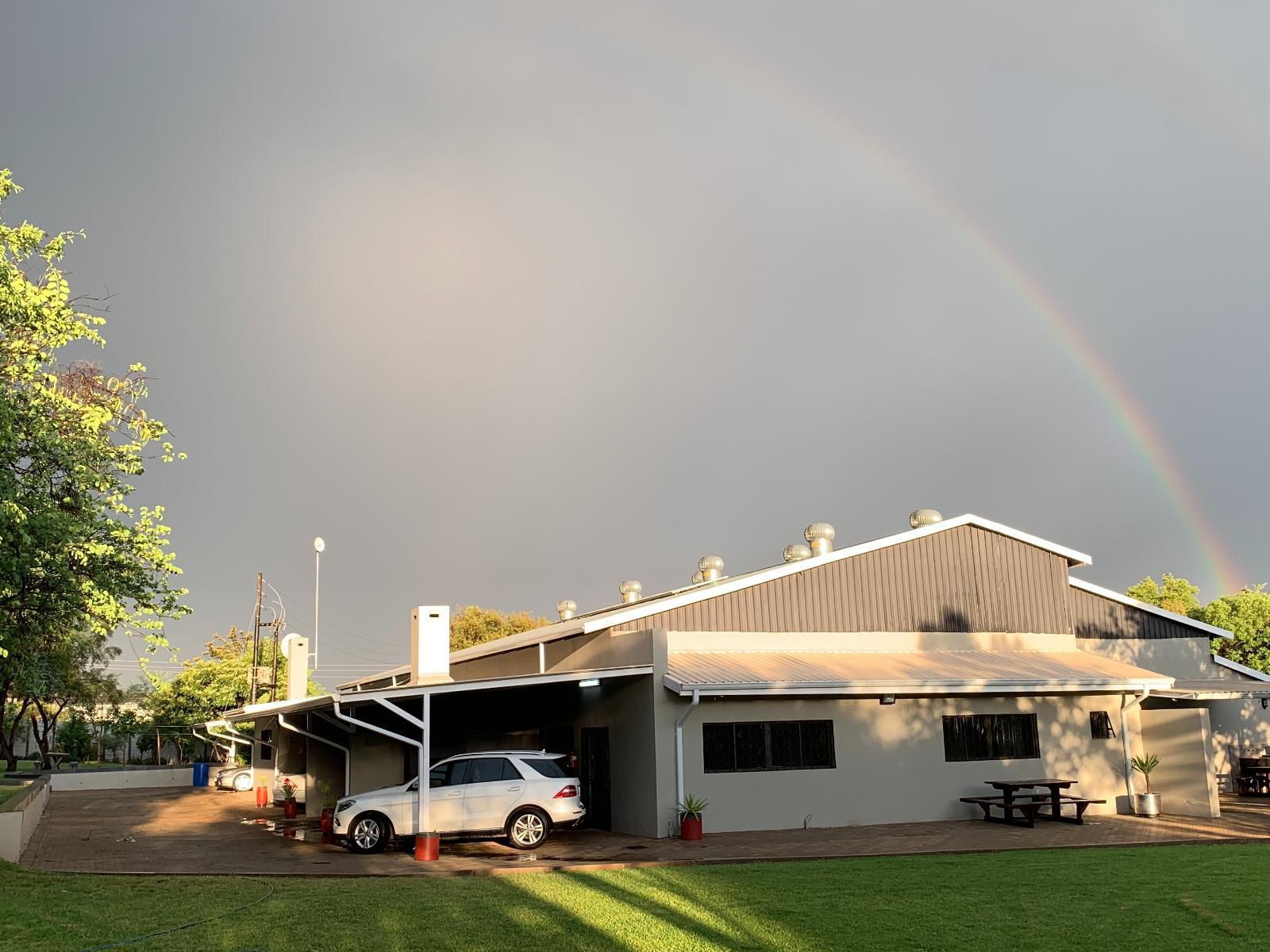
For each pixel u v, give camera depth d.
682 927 10.23
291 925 10.48
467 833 17.97
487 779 18.34
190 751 64.38
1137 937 9.53
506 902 11.81
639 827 20.44
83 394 18.16
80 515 16.88
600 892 12.45
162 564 17.72
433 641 19.78
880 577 24.69
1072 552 26.59
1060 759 23.28
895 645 24.39
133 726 62.06
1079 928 9.95
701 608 22.97
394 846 18.58
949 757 22.48
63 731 63.69
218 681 61.66
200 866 16.12
